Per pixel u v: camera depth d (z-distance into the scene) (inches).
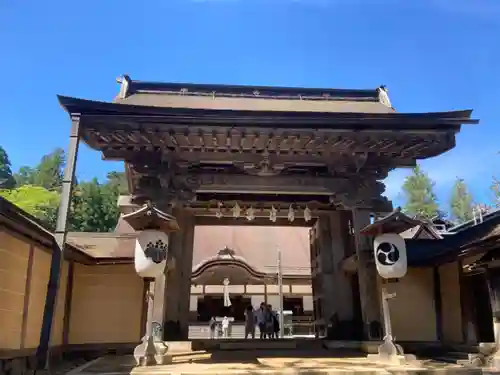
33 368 325.7
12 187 2081.7
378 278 452.4
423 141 447.2
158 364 340.2
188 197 480.1
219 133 422.6
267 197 554.6
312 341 505.0
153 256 353.7
